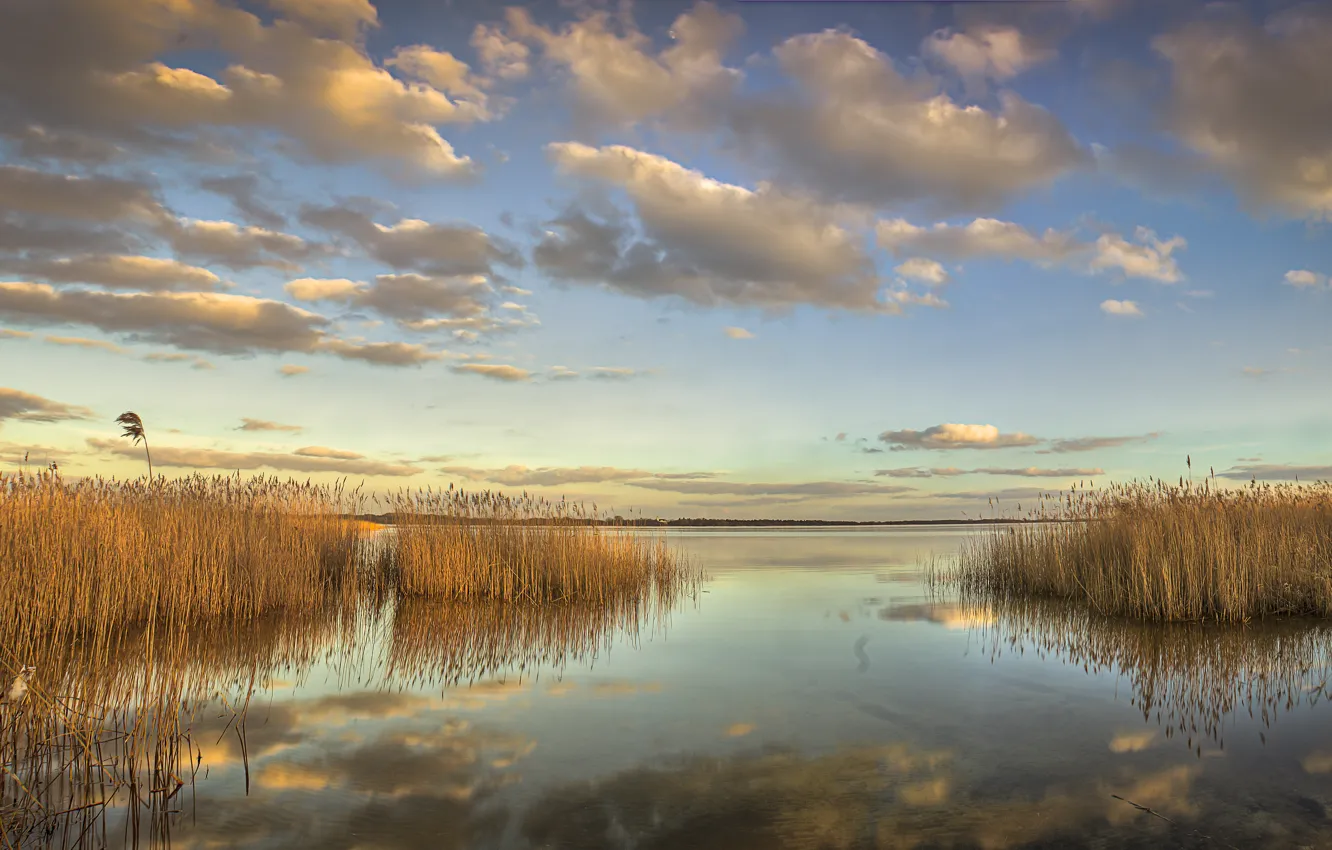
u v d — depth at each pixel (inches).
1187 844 179.5
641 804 204.1
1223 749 244.5
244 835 185.2
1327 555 516.4
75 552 438.0
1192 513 550.0
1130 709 290.4
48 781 209.6
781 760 237.1
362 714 287.6
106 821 192.4
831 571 871.7
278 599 549.3
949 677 343.3
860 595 642.8
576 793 211.5
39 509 459.2
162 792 208.2
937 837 183.8
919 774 225.3
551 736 261.3
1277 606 493.0
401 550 662.5
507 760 237.8
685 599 620.1
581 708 295.6
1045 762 234.2
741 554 1198.3
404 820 194.1
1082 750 245.0
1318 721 271.9
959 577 760.3
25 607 392.5
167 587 474.9
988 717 281.6
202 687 327.6
